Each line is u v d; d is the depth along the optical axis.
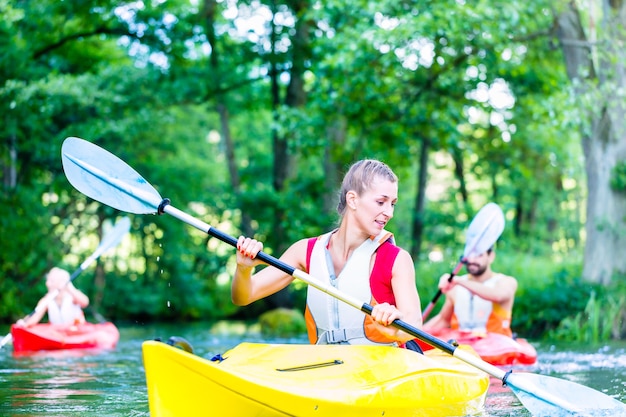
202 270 23.64
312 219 17.09
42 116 15.10
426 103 14.38
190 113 22.78
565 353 8.35
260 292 4.03
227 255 22.89
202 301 21.59
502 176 23.22
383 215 3.86
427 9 11.84
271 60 17.14
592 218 12.31
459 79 13.89
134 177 4.04
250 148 25.78
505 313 7.07
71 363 6.94
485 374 4.36
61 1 15.62
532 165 19.50
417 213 18.84
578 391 3.88
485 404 4.35
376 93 13.66
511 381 3.77
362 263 3.91
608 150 12.19
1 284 16.22
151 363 2.97
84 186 4.10
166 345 2.97
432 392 3.73
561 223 24.38
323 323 4.00
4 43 14.19
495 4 11.61
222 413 3.07
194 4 18.70
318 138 14.90
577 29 12.29
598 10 13.77
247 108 19.62
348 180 3.94
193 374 3.00
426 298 13.50
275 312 14.55
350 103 13.93
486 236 7.04
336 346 3.80
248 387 3.08
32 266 16.98
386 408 3.46
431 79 13.74
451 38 11.68
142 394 4.84
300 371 3.54
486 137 17.66
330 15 13.41
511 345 6.64
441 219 19.91
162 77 16.89
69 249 21.78
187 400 3.01
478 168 21.64
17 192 16.42
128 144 17.72
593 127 12.30
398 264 3.88
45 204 19.91
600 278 12.10
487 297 6.93
